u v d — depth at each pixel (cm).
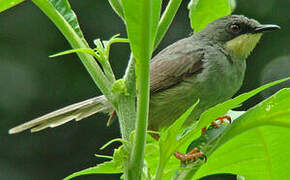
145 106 522
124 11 521
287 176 698
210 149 638
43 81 1842
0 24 1878
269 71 1844
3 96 1805
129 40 522
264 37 1847
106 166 593
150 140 777
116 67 1875
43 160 1838
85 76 1862
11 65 1833
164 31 591
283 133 670
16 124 1808
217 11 860
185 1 1941
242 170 711
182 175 624
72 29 594
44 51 1870
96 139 1858
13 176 1805
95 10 1889
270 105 619
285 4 1803
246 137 677
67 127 1862
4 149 1812
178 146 570
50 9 592
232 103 570
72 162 1842
